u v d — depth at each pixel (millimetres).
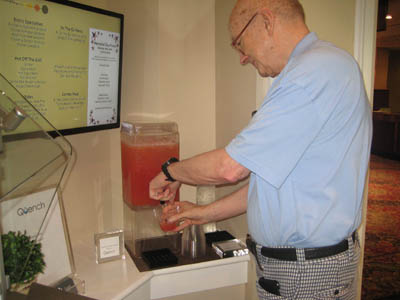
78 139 1504
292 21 977
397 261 2717
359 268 1720
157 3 1459
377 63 8664
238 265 1468
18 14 1136
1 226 825
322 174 923
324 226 944
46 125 1043
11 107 794
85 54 1368
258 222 1032
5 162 764
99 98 1466
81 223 1572
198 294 1545
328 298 984
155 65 1512
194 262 1401
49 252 1179
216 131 1708
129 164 1387
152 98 1548
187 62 1592
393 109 8836
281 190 952
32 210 934
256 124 891
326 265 967
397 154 6445
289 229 967
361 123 954
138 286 1269
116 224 1732
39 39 1208
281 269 1009
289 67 922
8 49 1127
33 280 971
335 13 1489
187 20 1556
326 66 877
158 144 1367
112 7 1570
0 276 735
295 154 875
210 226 1668
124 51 1591
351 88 908
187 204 1402
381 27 3074
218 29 1604
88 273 1326
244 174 965
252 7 981
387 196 4352
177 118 1607
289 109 863
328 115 867
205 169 997
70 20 1290
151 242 1447
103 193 1650
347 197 953
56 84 1292
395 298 2213
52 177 949
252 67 1398
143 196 1392
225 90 1600
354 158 949
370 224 3475
